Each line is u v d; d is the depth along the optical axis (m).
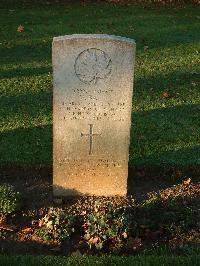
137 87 3.85
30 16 5.57
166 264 2.13
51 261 2.13
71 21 5.44
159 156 2.96
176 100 3.65
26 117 3.36
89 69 2.39
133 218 2.43
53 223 2.37
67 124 2.49
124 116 2.49
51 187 2.73
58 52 2.34
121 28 5.27
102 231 2.32
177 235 2.36
